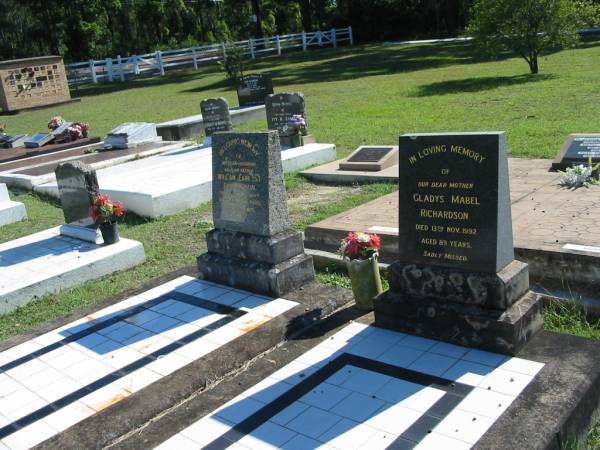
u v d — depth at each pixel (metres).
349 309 6.11
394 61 29.70
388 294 5.50
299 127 13.40
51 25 48.75
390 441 4.01
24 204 11.87
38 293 7.45
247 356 5.39
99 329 6.27
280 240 6.54
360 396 4.55
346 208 9.34
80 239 8.91
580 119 13.10
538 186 8.27
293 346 5.49
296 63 33.41
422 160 5.15
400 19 41.28
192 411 4.70
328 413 4.41
